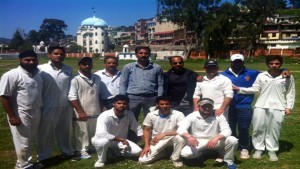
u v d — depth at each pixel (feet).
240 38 219.61
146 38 403.75
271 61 22.50
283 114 22.63
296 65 155.43
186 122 21.61
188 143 21.42
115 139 22.06
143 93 23.75
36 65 20.24
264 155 23.67
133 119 23.17
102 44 413.39
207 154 23.44
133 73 23.98
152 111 22.98
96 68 122.31
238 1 220.64
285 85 22.66
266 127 23.03
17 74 19.66
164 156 23.24
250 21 223.71
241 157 23.16
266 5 217.56
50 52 21.85
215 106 22.70
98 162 21.58
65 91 22.12
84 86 22.75
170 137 21.90
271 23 257.34
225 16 206.28
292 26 256.73
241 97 23.44
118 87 24.57
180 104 23.89
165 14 225.56
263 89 22.90
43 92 21.52
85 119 22.49
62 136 23.09
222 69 121.08
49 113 21.54
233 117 24.12
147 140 22.47
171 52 265.54
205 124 21.52
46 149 22.49
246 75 23.47
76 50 397.19
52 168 21.42
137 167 21.42
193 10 217.97
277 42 239.30
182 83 23.72
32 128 20.67
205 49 206.39
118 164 21.99
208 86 22.74
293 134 29.43
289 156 23.36
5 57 279.08
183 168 21.12
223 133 20.90
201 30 229.45
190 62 195.11
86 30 416.46
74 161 22.57
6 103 19.42
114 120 22.30
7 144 27.20
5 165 22.22
